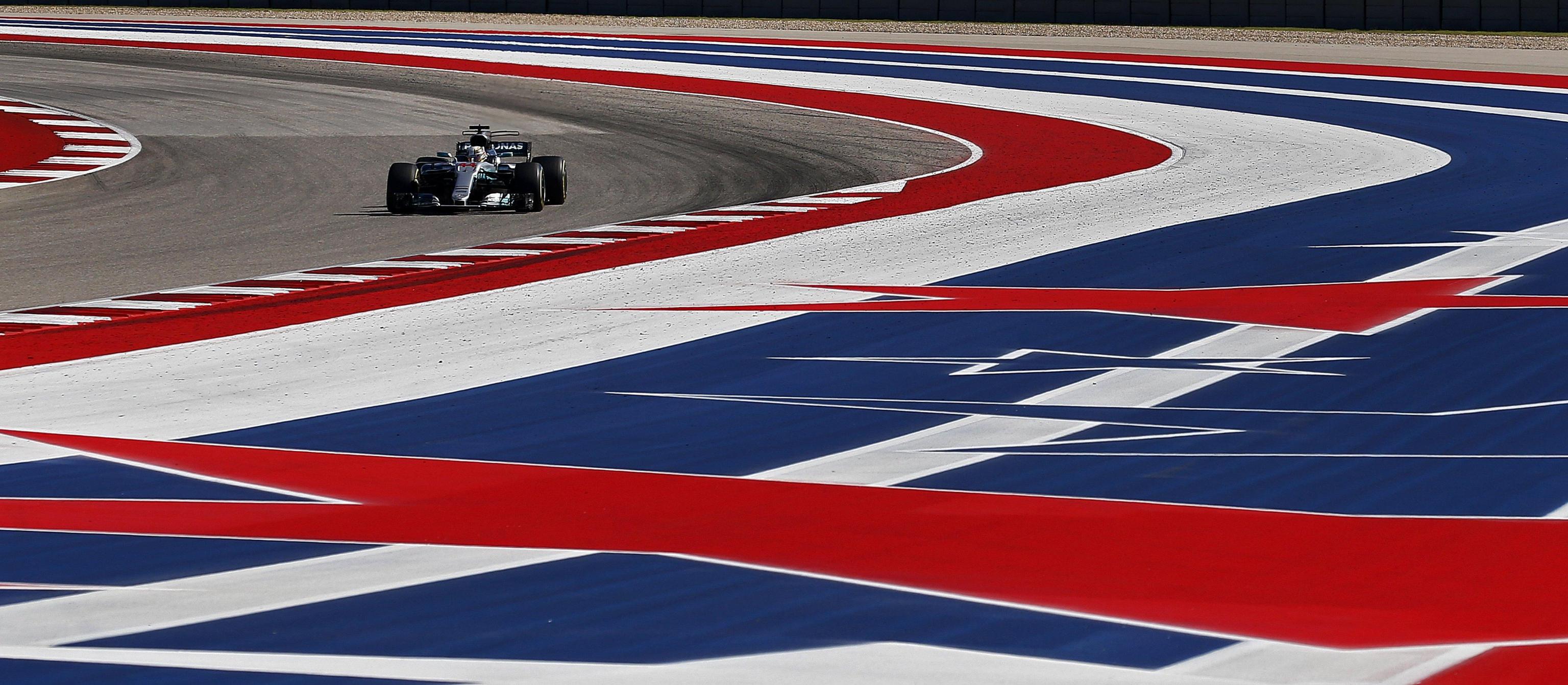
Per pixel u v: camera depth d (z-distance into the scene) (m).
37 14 150.75
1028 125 83.12
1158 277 40.34
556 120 84.50
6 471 22.89
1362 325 33.81
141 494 21.56
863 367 30.17
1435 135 75.56
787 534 19.53
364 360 31.31
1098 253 44.38
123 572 18.06
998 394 27.83
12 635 15.93
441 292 39.66
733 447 24.14
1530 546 18.80
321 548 18.98
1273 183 60.41
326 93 93.69
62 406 27.39
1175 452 23.64
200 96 91.06
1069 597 17.05
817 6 161.88
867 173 67.00
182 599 17.09
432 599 17.09
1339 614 16.45
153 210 55.78
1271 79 103.88
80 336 34.25
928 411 26.61
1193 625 16.14
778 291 38.94
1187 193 58.06
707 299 37.94
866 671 14.91
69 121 79.62
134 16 151.75
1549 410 26.28
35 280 42.22
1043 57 120.38
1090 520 20.05
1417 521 19.95
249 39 127.25
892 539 19.28
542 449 24.06
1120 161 69.38
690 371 29.94
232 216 54.72
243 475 22.61
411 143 75.00
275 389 28.73
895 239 47.94
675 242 48.28
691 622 16.36
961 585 17.50
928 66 112.81
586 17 161.38
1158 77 106.12
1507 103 88.00
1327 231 47.88
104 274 43.06
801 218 53.72
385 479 22.33
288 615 16.55
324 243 48.75
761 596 17.19
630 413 26.52
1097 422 25.62
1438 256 43.00
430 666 15.09
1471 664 14.97
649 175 66.56
